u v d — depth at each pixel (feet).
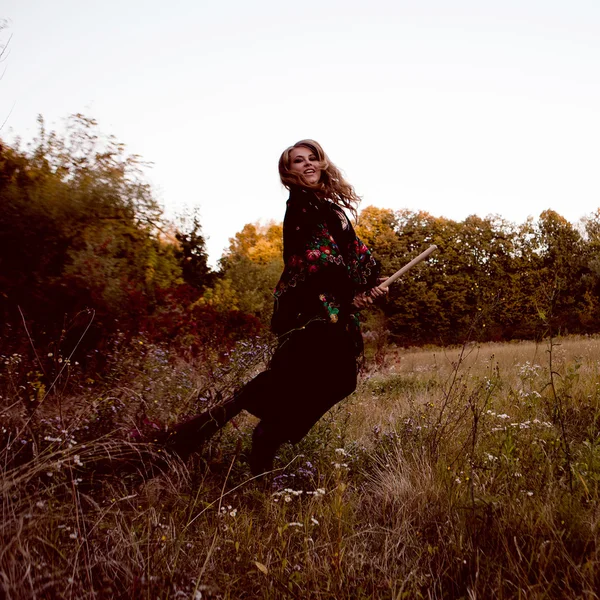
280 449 11.03
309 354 9.38
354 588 6.27
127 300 21.68
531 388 16.78
